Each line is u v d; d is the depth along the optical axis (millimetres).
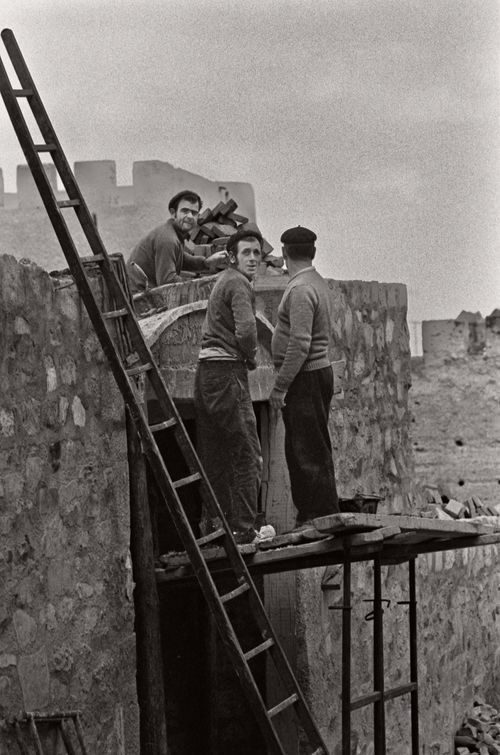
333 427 12578
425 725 14719
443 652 15469
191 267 12492
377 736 10211
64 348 8469
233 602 12406
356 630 12703
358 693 12703
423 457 28812
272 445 11609
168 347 10258
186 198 12023
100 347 8953
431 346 28766
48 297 8297
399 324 14336
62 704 8164
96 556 8727
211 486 9688
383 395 13922
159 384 8961
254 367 9797
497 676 17938
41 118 8844
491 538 10859
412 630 11195
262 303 11633
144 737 9219
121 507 9094
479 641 17125
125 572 9102
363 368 13406
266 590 11766
